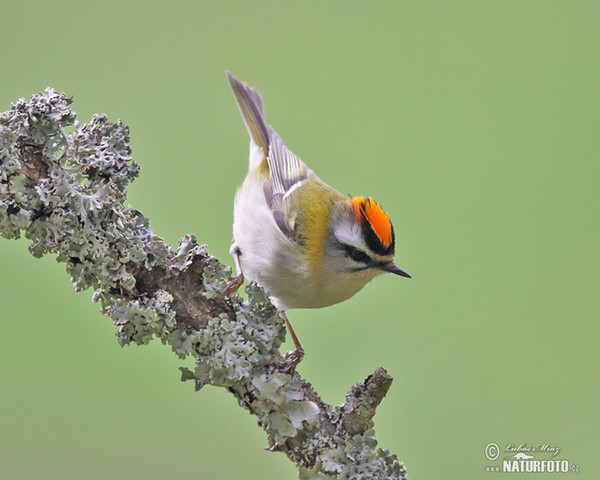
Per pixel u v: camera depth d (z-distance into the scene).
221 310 6.65
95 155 6.53
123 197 6.64
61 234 6.11
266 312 6.74
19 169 6.02
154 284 6.48
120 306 6.33
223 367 6.45
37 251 6.17
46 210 6.13
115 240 6.27
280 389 6.56
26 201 6.02
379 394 6.57
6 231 6.04
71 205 6.16
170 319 6.34
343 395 8.86
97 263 6.21
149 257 6.43
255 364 6.61
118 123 6.76
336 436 6.64
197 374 6.47
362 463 6.55
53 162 6.18
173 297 6.51
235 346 6.51
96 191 6.31
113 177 6.58
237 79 10.78
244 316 6.67
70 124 6.27
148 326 6.32
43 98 6.18
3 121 6.16
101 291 6.36
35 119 6.11
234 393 6.64
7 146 5.97
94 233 6.20
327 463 6.53
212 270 6.61
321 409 6.74
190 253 6.59
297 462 6.67
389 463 6.66
